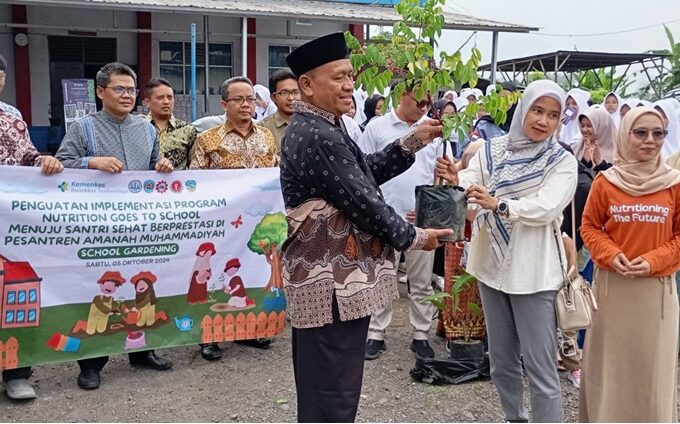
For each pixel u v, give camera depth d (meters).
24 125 4.08
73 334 4.10
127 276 4.26
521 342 3.16
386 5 15.21
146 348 4.35
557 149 3.13
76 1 11.42
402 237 2.52
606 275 3.32
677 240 3.21
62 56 14.98
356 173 2.44
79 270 4.10
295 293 2.55
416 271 4.55
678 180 3.21
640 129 3.21
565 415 3.93
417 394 4.14
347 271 2.51
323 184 2.45
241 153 4.73
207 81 14.07
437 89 3.05
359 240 2.55
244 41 12.74
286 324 5.47
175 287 4.43
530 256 3.08
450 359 4.35
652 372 3.21
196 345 4.93
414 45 2.99
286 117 5.32
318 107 2.55
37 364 4.00
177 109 15.55
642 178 3.24
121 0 11.91
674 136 8.55
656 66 19.52
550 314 3.10
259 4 13.90
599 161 4.77
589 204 3.41
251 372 4.45
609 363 3.29
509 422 3.39
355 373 2.60
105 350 4.21
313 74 2.52
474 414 3.89
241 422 3.75
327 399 2.57
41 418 3.73
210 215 4.50
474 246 3.34
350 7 14.97
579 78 23.19
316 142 2.44
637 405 3.25
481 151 3.38
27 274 3.96
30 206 3.93
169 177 4.38
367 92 2.99
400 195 4.75
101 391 4.10
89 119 4.24
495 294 3.26
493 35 14.57
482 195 2.98
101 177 4.16
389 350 4.89
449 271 4.55
